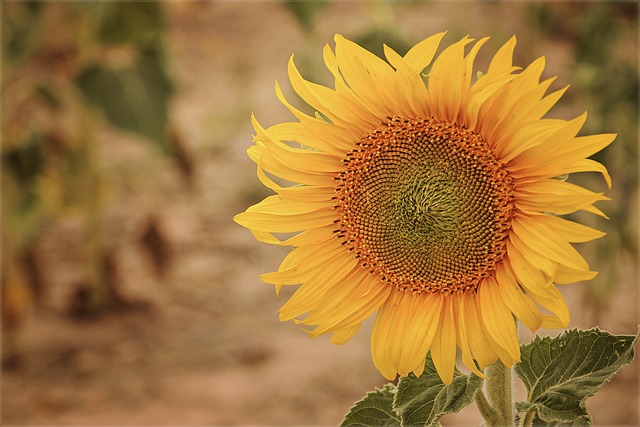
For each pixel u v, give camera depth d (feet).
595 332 3.84
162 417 8.66
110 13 7.86
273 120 15.23
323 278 3.90
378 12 6.66
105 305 10.67
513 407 3.82
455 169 3.80
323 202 3.91
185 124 15.07
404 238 3.84
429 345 3.76
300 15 7.57
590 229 3.62
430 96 3.80
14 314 9.51
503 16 16.40
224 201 13.53
